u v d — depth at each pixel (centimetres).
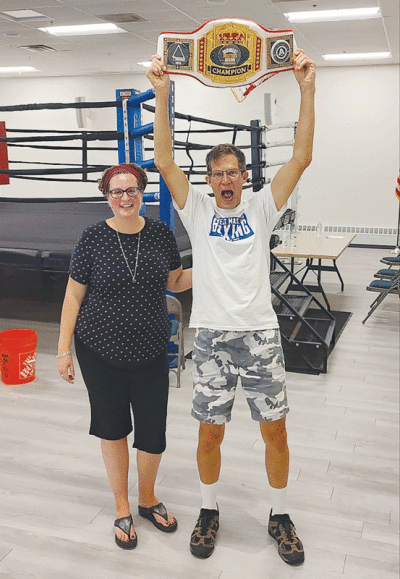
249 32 184
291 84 1058
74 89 1202
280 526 227
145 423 229
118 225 215
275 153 1084
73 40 850
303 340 445
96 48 909
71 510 254
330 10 666
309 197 1088
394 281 526
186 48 186
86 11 685
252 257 202
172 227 409
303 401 370
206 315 207
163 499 262
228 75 188
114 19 725
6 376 396
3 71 1136
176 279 238
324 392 385
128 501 249
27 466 290
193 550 223
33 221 663
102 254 212
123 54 959
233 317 202
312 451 305
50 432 327
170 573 215
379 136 1030
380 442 316
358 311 596
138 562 221
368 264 873
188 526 243
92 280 214
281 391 212
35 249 491
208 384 212
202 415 214
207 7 661
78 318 221
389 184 1039
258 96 1083
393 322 555
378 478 279
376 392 385
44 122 1227
